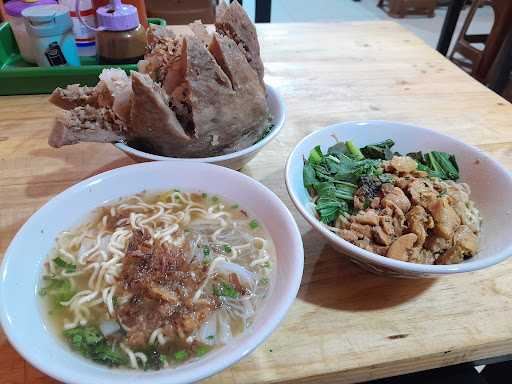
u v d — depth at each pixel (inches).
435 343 30.6
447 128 55.1
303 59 70.8
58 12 57.2
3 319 24.2
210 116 38.0
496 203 37.1
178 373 22.5
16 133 51.3
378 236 34.4
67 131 38.0
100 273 31.4
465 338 31.0
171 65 41.3
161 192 37.9
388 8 203.6
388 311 32.7
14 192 42.5
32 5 60.6
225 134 39.8
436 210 35.0
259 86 41.9
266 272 31.0
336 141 43.5
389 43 78.4
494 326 31.9
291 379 28.2
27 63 63.6
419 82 66.0
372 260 30.1
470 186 39.9
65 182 44.3
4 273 27.0
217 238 34.6
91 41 65.7
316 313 32.2
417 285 34.9
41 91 59.0
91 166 46.7
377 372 30.0
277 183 45.0
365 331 31.2
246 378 27.9
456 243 33.8
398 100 61.0
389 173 40.3
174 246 33.0
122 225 35.2
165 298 29.2
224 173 37.1
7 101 57.6
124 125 39.0
